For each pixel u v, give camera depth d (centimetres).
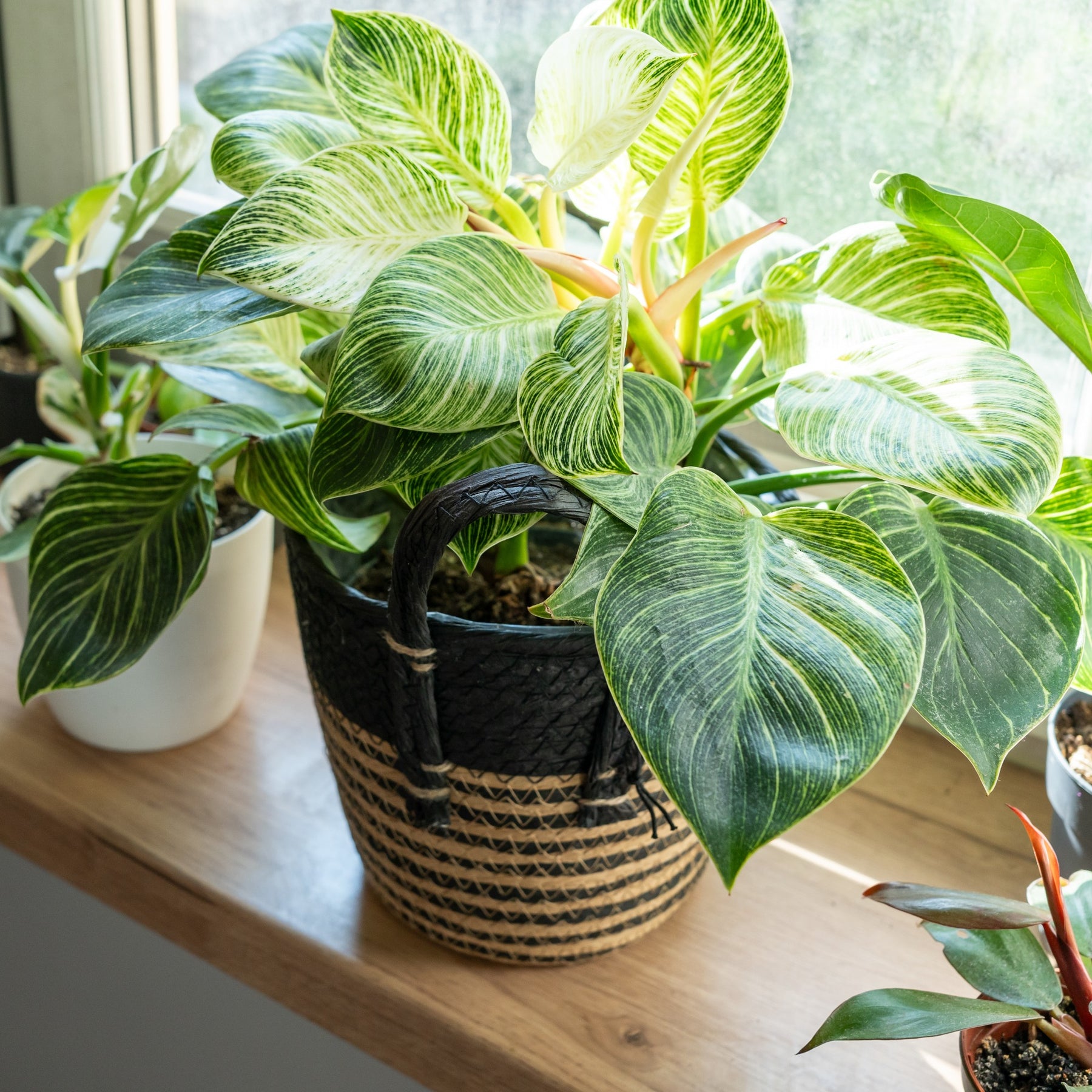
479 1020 62
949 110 73
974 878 73
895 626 39
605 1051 61
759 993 65
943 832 77
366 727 54
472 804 54
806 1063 61
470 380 41
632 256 52
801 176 80
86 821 74
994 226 45
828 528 43
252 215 43
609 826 55
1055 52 68
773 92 48
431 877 59
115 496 59
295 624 96
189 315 47
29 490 85
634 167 52
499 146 52
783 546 42
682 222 56
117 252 72
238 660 78
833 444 41
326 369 46
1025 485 38
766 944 68
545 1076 59
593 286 48
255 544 73
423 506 42
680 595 39
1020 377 43
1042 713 43
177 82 102
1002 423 41
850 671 37
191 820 75
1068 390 76
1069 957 47
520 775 52
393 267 42
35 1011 99
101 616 57
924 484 39
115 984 91
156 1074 93
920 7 71
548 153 48
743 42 46
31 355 105
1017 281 49
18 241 89
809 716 36
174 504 59
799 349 53
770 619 39
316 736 84
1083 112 68
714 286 67
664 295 50
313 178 44
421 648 47
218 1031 86
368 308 41
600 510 43
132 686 74
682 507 42
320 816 76
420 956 66
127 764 79
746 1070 60
